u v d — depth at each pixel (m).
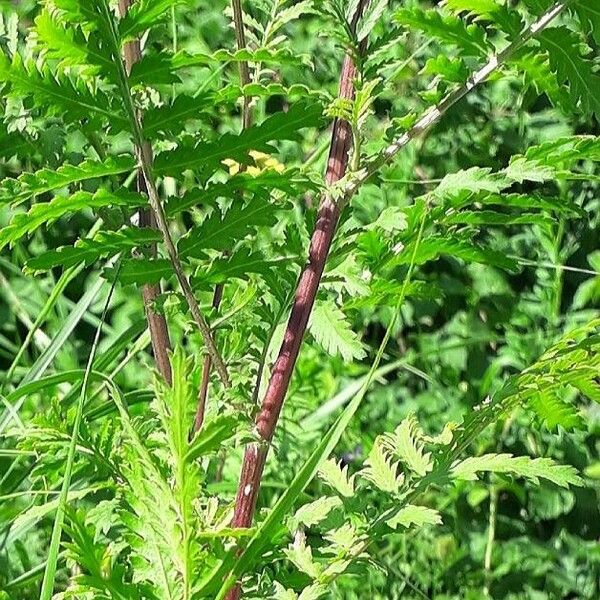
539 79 0.29
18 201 0.26
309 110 0.26
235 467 0.51
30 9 0.54
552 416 0.30
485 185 0.28
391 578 0.54
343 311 0.32
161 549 0.25
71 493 0.29
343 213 0.30
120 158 0.26
